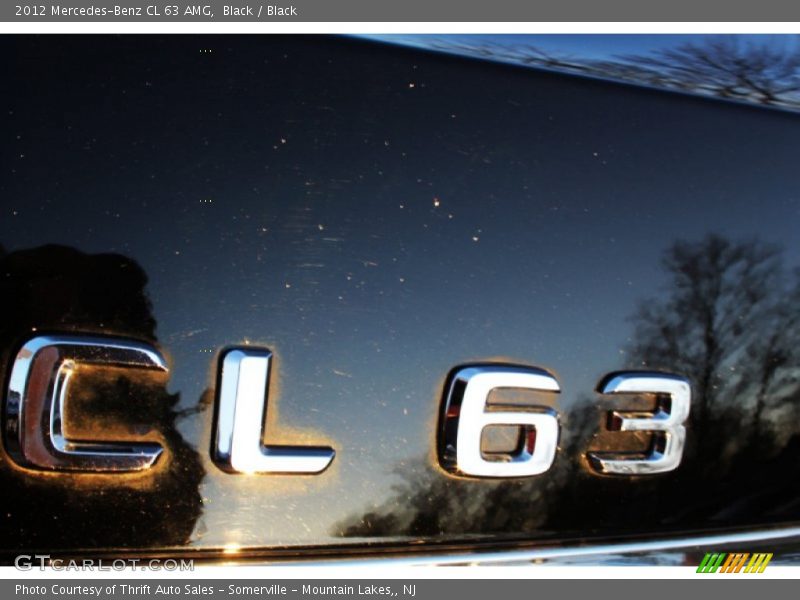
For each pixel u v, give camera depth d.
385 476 0.75
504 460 0.77
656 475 0.81
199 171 0.73
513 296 0.78
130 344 0.70
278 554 0.74
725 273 0.84
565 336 0.79
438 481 0.76
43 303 0.69
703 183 0.84
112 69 0.73
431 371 0.76
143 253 0.71
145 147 0.72
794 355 0.86
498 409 0.77
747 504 0.85
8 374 0.68
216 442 0.71
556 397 0.78
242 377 0.71
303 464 0.73
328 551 0.75
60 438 0.69
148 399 0.70
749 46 0.90
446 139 0.78
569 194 0.80
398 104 0.77
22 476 0.69
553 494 0.79
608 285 0.80
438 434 0.76
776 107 0.88
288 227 0.74
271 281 0.73
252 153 0.74
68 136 0.71
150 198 0.71
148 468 0.70
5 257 0.69
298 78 0.75
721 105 0.86
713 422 0.83
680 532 0.83
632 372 0.80
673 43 0.87
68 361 0.69
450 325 0.76
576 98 0.81
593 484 0.80
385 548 0.76
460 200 0.77
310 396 0.73
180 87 0.73
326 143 0.75
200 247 0.72
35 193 0.70
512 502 0.78
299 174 0.74
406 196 0.76
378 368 0.75
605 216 0.81
